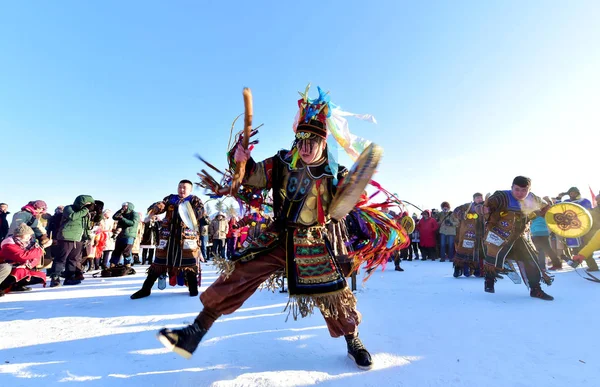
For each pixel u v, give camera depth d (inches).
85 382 70.4
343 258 81.4
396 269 295.3
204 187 79.8
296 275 74.0
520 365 77.2
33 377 73.1
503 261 166.1
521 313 126.6
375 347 89.9
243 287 74.4
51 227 302.5
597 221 256.4
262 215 86.2
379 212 87.7
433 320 117.3
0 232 353.1
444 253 405.4
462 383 68.5
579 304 140.7
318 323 115.7
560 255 309.4
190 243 175.3
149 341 97.6
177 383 69.6
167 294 183.2
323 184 78.2
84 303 159.0
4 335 105.2
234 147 77.3
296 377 71.8
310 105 79.4
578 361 79.3
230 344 93.7
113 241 362.3
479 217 240.8
